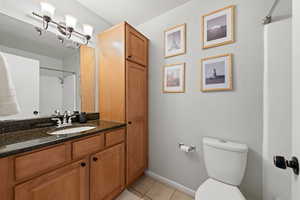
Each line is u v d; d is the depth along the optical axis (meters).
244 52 1.15
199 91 1.40
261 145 1.09
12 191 0.72
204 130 1.38
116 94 1.53
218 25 1.27
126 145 1.49
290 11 0.92
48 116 1.35
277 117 0.92
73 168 1.01
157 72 1.74
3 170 0.69
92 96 1.75
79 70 1.61
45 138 0.92
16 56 1.14
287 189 0.83
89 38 1.53
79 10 1.55
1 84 0.93
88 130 1.16
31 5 1.21
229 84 1.21
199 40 1.39
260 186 1.09
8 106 0.95
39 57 1.29
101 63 1.69
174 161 1.60
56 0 1.36
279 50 0.92
